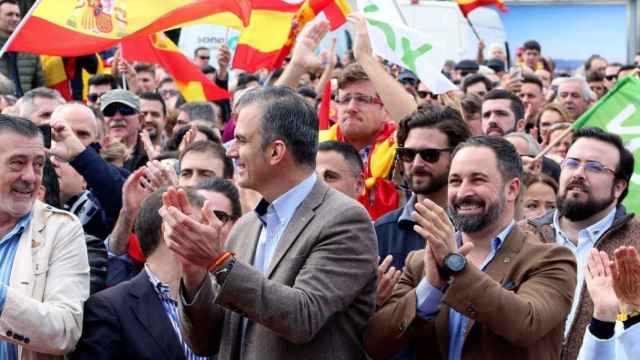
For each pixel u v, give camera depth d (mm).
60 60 12039
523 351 5039
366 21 7828
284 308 4637
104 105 9633
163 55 10789
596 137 6391
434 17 18844
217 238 4594
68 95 12117
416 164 6203
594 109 7980
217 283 4816
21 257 5426
